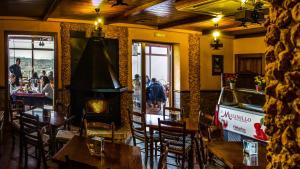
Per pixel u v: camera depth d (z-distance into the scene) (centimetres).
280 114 109
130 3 561
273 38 114
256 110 518
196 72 917
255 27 812
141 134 566
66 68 742
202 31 920
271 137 117
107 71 720
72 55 751
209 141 392
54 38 738
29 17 711
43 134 503
